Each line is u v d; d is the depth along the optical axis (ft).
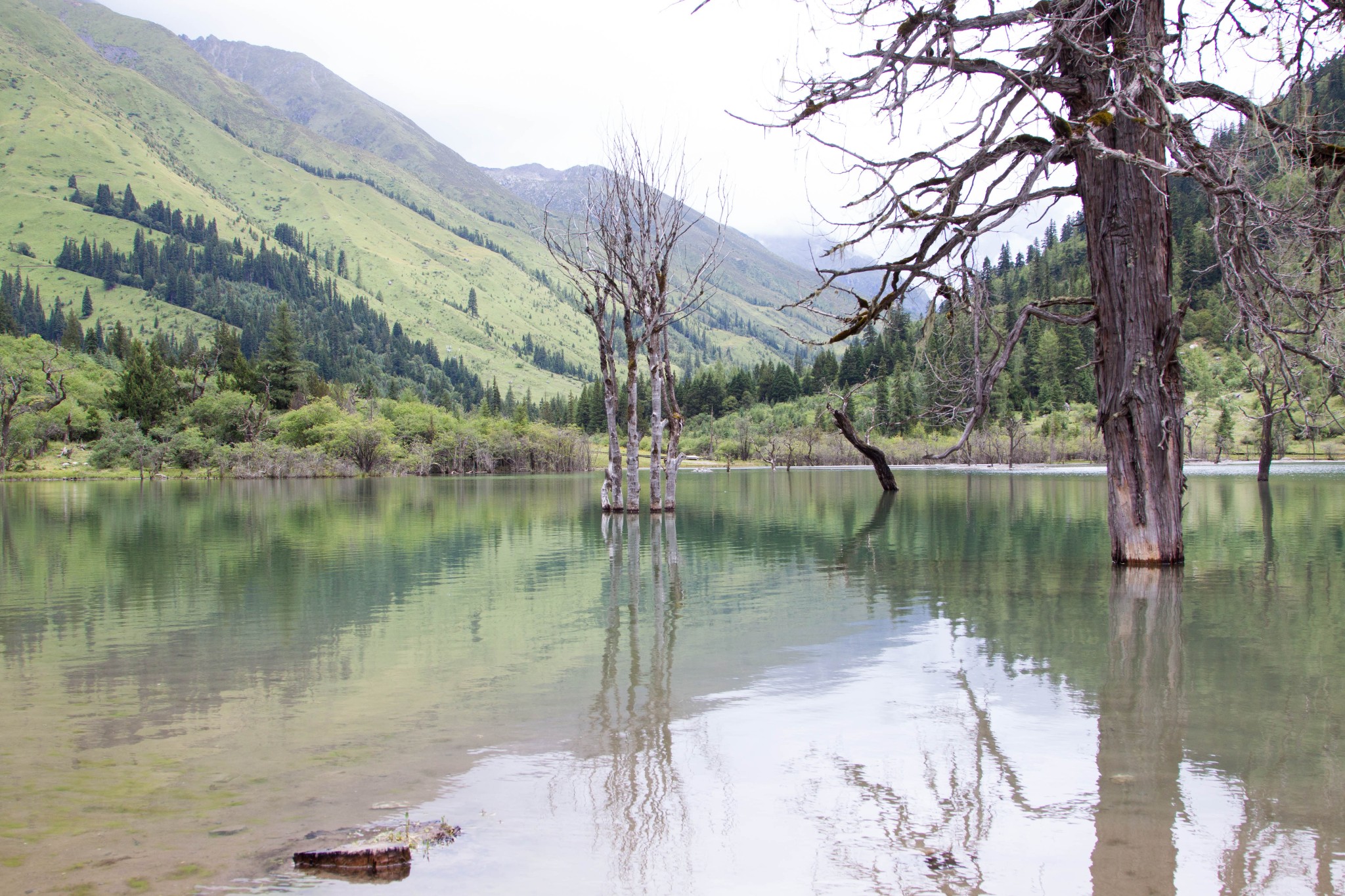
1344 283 39.19
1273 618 34.88
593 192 96.99
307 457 271.69
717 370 519.19
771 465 335.67
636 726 22.39
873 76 38.68
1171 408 46.68
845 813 16.76
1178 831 15.64
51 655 31.71
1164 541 47.85
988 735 21.13
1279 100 38.37
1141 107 41.52
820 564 54.90
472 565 57.41
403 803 17.43
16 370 279.69
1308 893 13.35
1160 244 44.09
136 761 20.02
